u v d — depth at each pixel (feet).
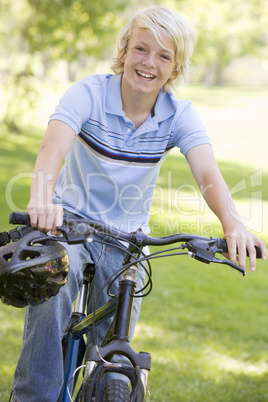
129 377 6.37
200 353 16.02
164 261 25.73
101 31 38.81
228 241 6.97
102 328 8.81
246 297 22.06
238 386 13.99
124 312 6.64
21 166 41.42
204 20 47.65
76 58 41.63
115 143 8.25
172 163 45.57
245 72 145.69
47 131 7.63
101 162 8.24
